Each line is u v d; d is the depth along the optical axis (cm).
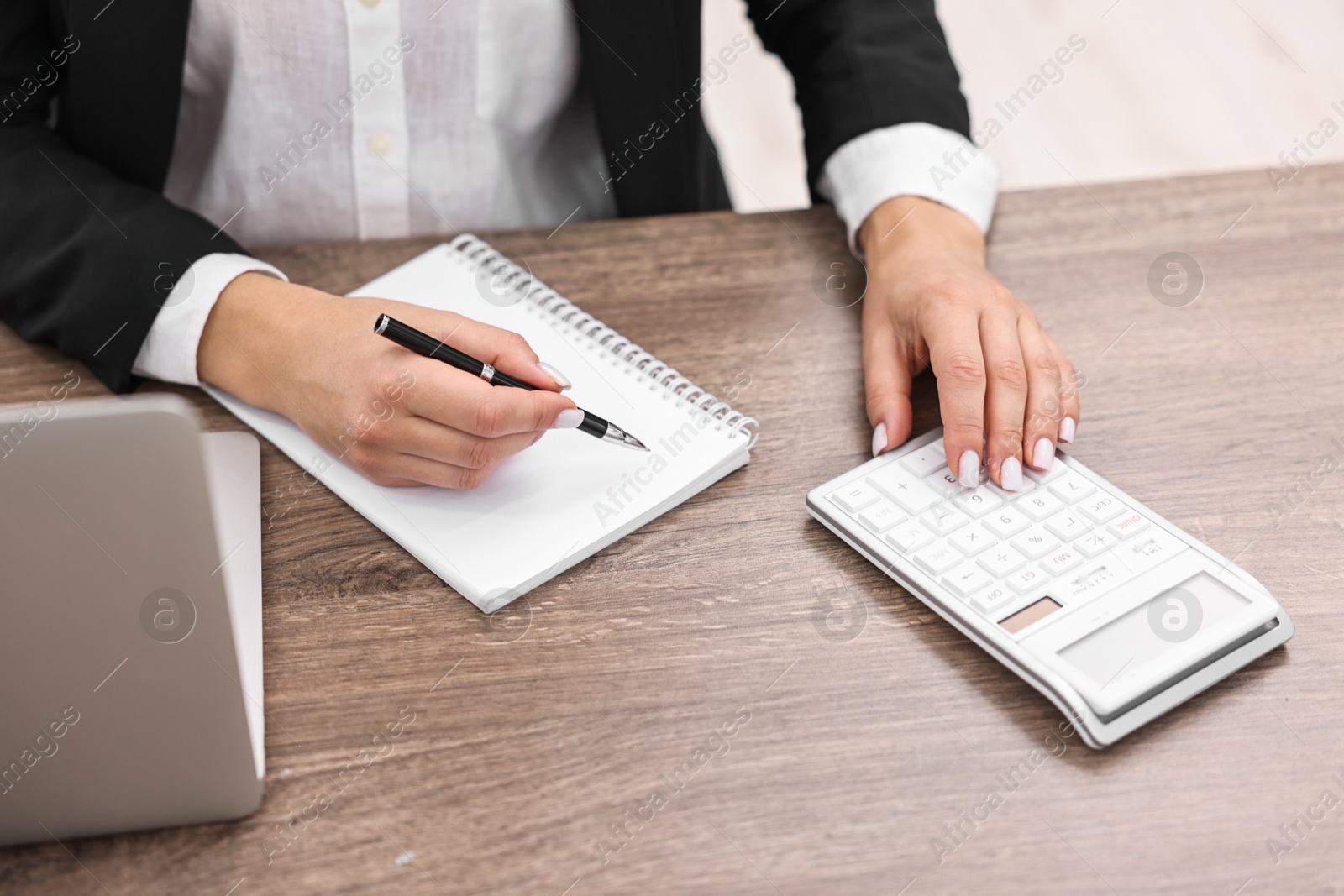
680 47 96
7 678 45
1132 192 93
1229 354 77
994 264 86
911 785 52
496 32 96
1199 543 61
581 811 51
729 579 62
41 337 76
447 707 56
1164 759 53
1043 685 54
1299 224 88
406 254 87
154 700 47
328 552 64
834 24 96
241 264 75
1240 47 257
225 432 72
